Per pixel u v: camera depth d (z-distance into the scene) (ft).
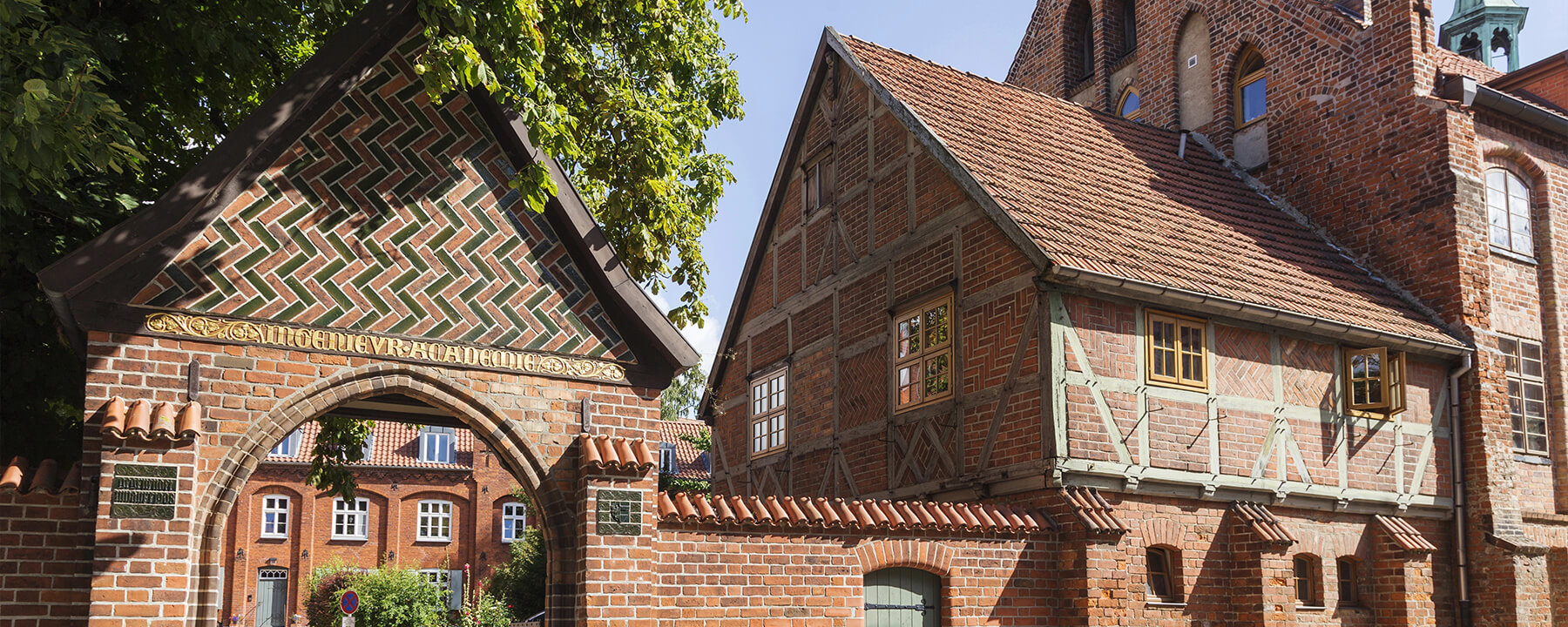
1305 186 62.39
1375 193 58.75
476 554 130.72
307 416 29.07
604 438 32.37
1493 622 51.65
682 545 33.63
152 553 26.11
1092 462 41.50
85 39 30.60
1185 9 70.33
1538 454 57.57
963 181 46.96
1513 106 58.90
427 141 31.68
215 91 38.68
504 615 100.12
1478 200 56.29
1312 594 47.50
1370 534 49.57
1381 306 53.93
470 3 31.22
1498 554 51.85
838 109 59.00
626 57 48.06
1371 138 59.21
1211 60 68.39
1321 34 62.23
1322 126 61.77
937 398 48.16
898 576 38.29
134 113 35.78
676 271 51.01
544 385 32.19
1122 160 58.44
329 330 29.55
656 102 47.80
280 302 29.07
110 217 35.04
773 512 35.42
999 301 44.83
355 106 30.76
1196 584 43.60
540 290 32.60
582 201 33.01
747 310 67.51
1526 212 61.16
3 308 32.89
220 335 28.25
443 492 131.85
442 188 31.68
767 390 63.62
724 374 69.51
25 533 26.00
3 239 32.09
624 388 33.27
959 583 38.65
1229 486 44.88
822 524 36.24
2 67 24.54
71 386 34.27
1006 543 39.88
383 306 30.32
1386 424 51.13
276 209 29.37
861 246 55.42
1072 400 41.78
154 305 27.61
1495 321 57.36
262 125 28.89
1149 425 43.52
